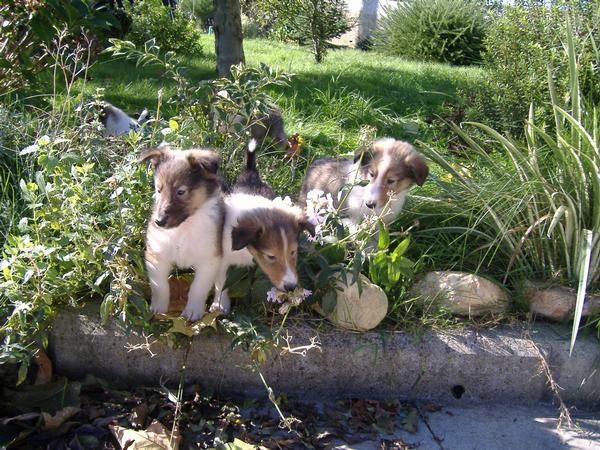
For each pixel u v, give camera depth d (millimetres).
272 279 966
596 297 1097
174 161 960
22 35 1525
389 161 1220
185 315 983
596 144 1157
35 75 1583
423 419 998
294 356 1008
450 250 1196
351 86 2443
